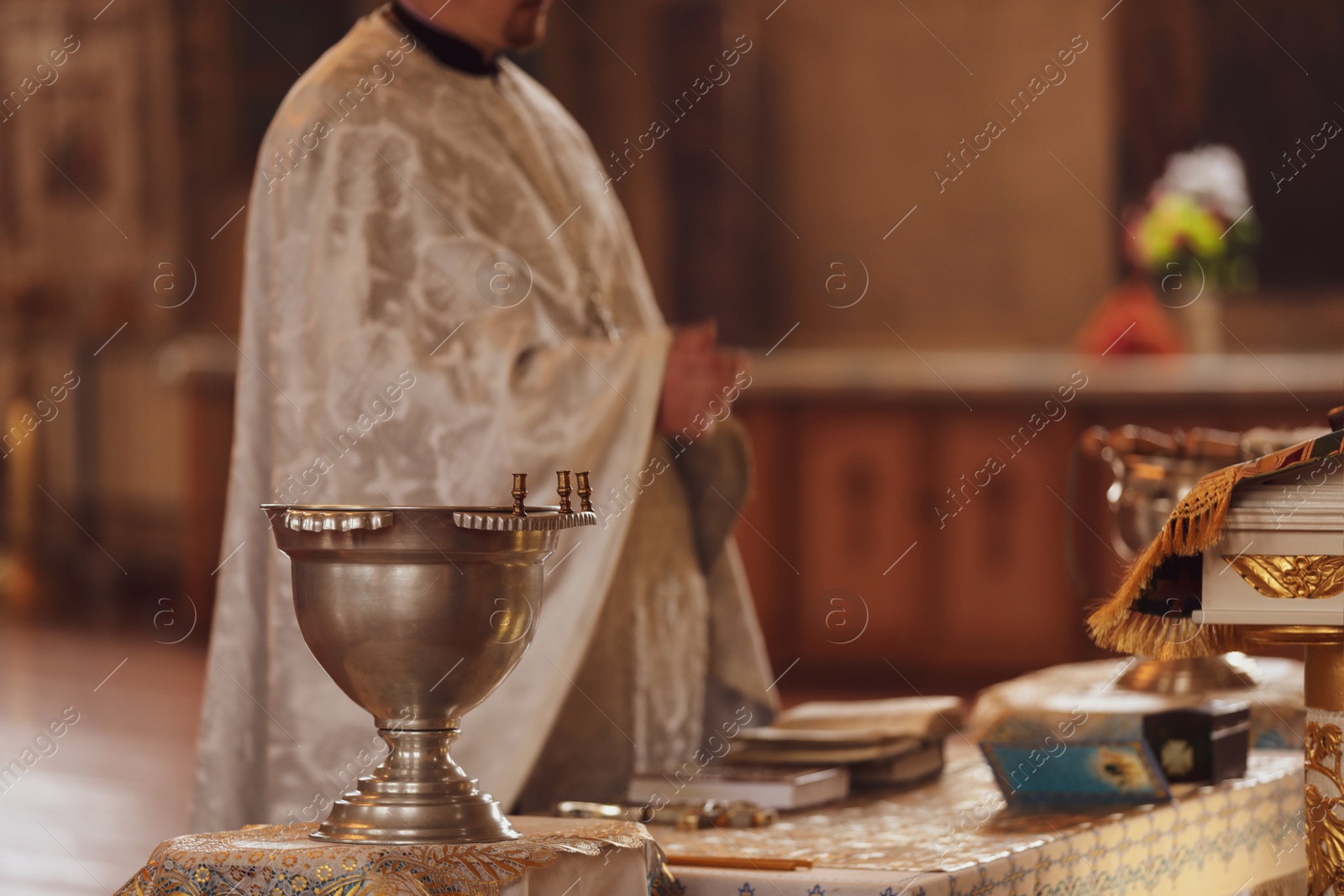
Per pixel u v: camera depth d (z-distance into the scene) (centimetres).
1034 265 2269
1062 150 2255
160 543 2333
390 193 583
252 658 580
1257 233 2175
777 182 2362
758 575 1455
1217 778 579
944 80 2297
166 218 2395
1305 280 2167
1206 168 1520
